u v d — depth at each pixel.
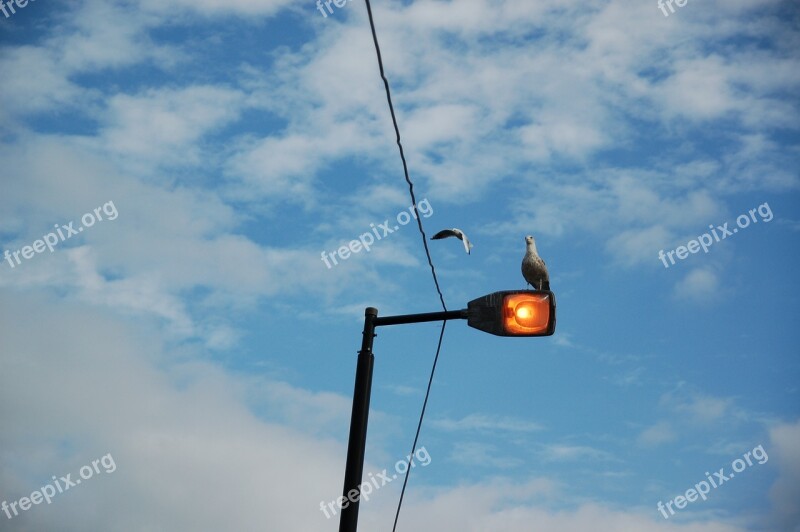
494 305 8.71
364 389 8.69
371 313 9.06
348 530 8.11
